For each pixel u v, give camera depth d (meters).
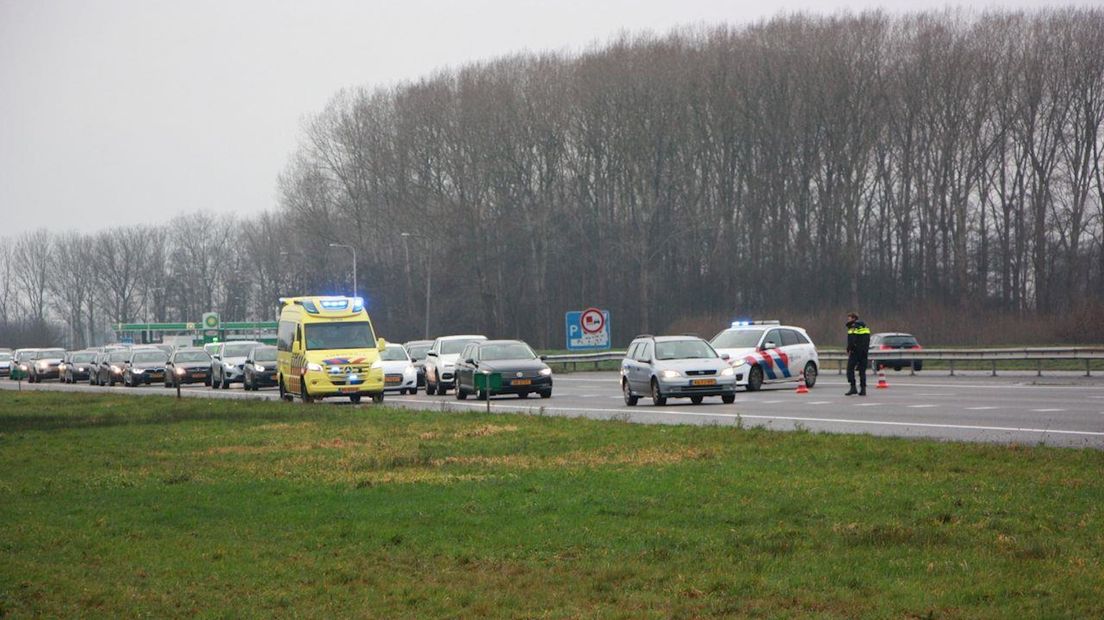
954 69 134.62
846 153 139.62
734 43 143.88
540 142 150.50
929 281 141.50
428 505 25.44
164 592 18.45
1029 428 39.69
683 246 152.38
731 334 71.75
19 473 34.19
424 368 81.19
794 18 144.62
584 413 53.16
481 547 20.91
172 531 23.72
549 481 28.39
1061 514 21.78
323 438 41.78
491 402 66.12
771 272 147.00
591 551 20.25
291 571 19.59
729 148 147.62
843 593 16.72
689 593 17.05
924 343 121.75
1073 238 134.12
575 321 98.31
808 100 138.25
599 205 156.75
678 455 32.56
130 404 67.19
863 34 139.75
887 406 52.31
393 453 35.81
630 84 142.00
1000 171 138.00
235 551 21.42
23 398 79.00
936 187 140.25
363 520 23.98
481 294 157.38
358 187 165.75
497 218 155.50
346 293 167.75
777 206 146.75
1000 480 25.92
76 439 44.53
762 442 34.75
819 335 131.12
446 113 153.25
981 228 140.62
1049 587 16.56
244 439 42.34
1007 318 121.38
